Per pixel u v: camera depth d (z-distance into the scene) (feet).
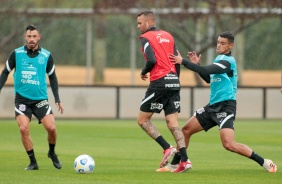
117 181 101.55
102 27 337.52
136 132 192.13
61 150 148.66
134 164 125.18
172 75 112.98
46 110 114.73
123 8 281.74
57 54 408.26
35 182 100.53
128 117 244.63
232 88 110.32
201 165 124.16
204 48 277.64
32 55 114.21
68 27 401.70
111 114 244.22
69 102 242.17
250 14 265.75
